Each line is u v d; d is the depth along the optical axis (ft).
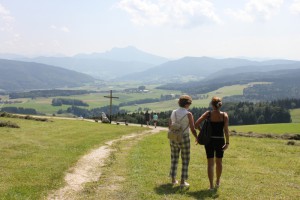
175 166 46.29
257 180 52.47
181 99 44.29
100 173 54.39
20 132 111.65
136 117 391.65
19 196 39.37
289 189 46.93
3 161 58.95
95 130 138.10
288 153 90.38
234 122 554.46
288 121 561.84
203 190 43.93
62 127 142.31
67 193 42.34
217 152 43.11
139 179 49.29
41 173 51.34
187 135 43.98
